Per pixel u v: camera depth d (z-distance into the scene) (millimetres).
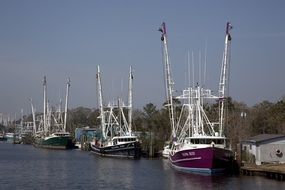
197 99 83750
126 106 129500
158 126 140750
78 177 75688
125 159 113750
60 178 74438
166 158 114625
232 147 95938
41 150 167875
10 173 82250
